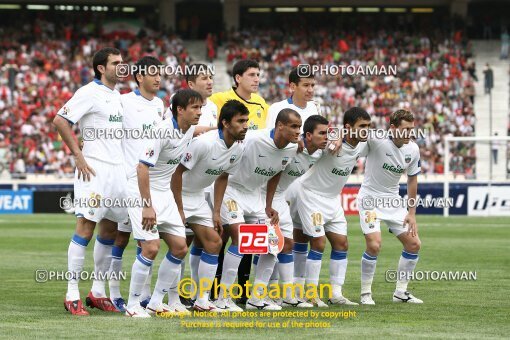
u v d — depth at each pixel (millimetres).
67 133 13906
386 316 13461
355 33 63969
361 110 14922
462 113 55000
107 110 14281
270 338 11258
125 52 61312
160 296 13570
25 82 56656
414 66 58406
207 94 15594
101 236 14383
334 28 64938
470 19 65750
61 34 62375
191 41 65812
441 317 13398
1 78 56312
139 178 12930
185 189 13883
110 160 14211
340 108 54125
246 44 62219
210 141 13469
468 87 57188
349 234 30969
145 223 13000
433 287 17359
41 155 50156
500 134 55594
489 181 40688
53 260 22328
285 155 14297
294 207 15445
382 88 55062
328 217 15133
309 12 66938
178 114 13109
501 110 57438
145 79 14703
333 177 15055
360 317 13328
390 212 15539
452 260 22641
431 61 59031
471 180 41000
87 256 23344
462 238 29359
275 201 14844
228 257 14188
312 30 64562
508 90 58875
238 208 14391
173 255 13445
